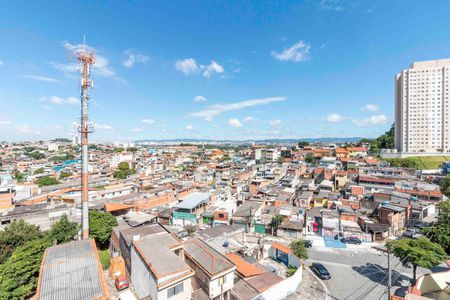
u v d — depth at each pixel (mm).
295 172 91250
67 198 57406
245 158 154875
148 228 30516
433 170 94500
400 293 27516
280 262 34500
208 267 22141
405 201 52562
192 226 45094
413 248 28047
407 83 133500
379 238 42938
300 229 44375
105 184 81438
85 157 35031
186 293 20781
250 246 36812
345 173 77312
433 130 127625
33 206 47250
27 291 21812
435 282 24281
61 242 32438
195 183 79312
